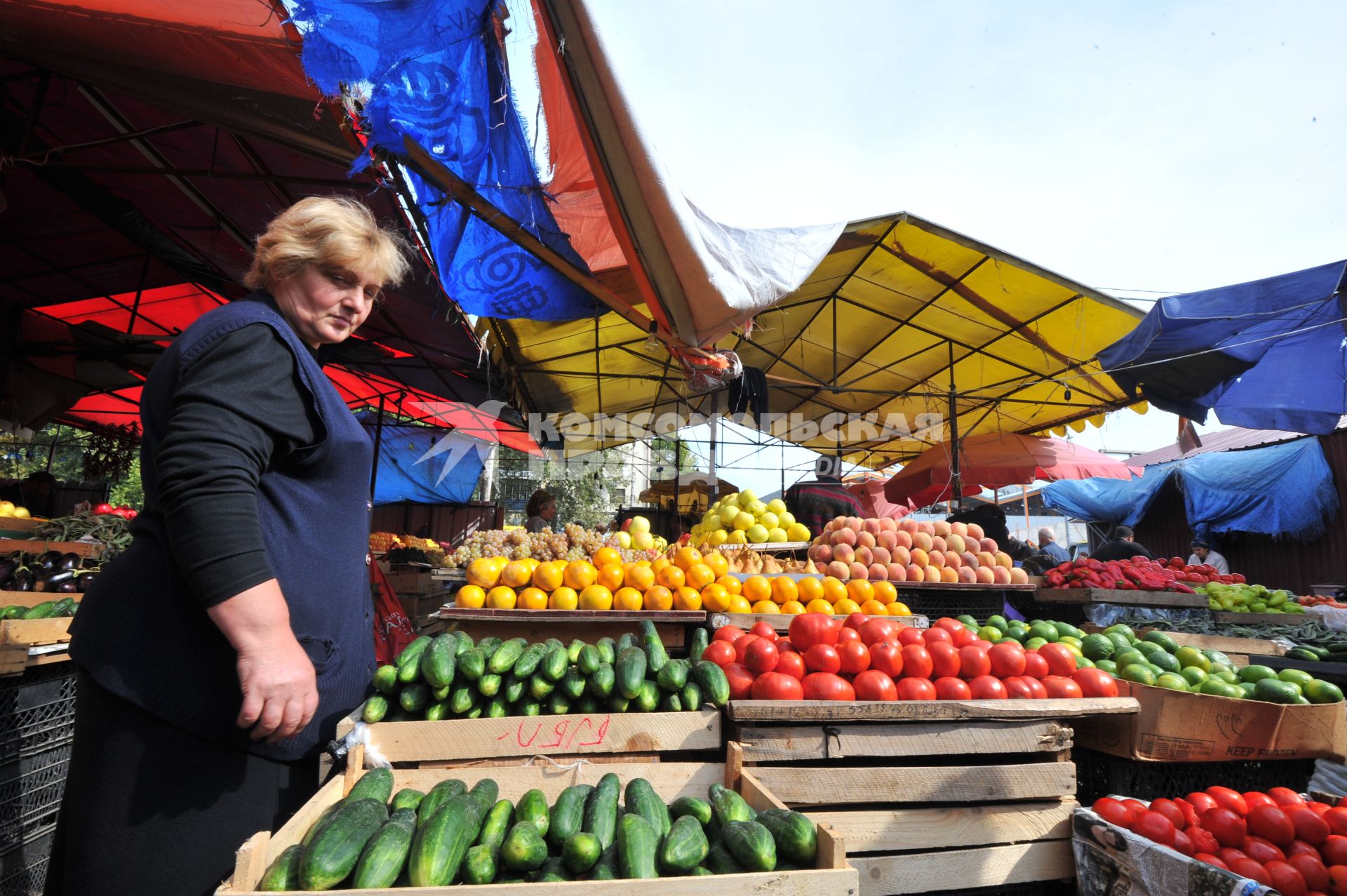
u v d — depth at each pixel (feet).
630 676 7.73
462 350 28.07
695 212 15.99
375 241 6.27
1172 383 28.84
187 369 5.36
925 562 15.62
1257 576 47.24
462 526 59.21
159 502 5.49
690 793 7.22
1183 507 55.11
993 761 8.75
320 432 5.98
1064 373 32.35
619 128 12.16
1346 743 9.64
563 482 83.56
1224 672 11.41
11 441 41.06
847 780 7.78
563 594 11.51
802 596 12.46
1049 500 66.18
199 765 5.36
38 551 16.35
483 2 9.74
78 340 30.78
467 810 5.70
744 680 8.66
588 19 10.57
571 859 5.37
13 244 23.75
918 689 8.52
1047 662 9.56
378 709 6.98
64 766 10.80
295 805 6.04
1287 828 8.38
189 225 21.99
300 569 5.94
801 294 30.99
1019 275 27.20
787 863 5.64
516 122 12.59
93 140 17.38
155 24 10.12
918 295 30.30
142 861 5.11
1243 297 23.41
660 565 12.34
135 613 5.35
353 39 9.16
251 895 4.36
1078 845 8.05
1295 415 27.61
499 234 15.87
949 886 7.72
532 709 7.66
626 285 20.93
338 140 12.21
